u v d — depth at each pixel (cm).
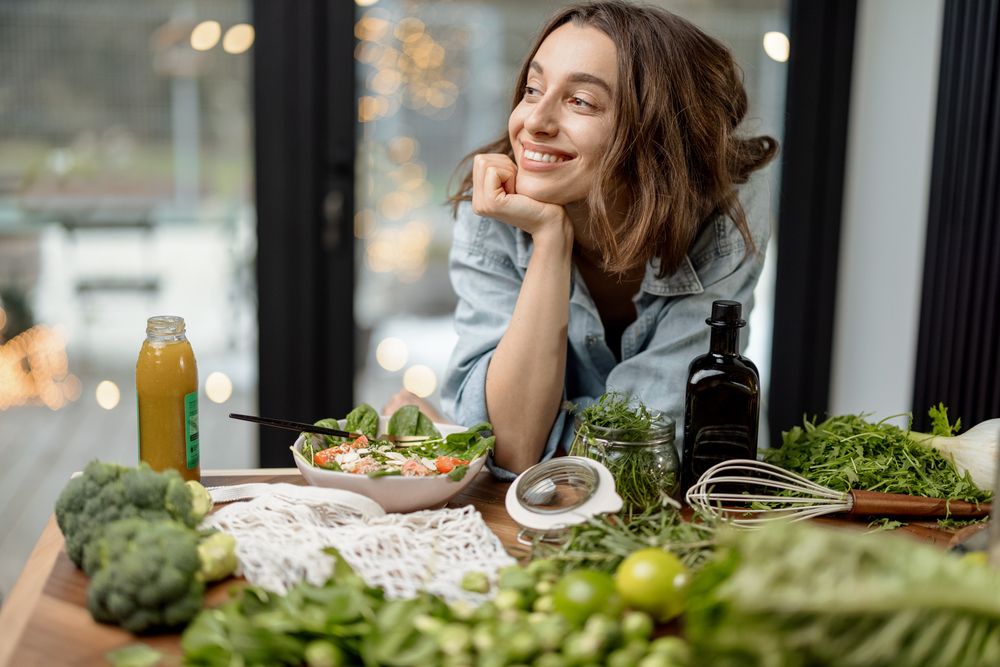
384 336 239
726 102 122
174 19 216
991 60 163
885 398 232
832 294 236
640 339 127
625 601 72
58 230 223
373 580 79
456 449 108
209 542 81
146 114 221
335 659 64
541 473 95
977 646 55
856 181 229
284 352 234
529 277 117
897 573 56
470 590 78
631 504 93
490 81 226
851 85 225
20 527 224
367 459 99
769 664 53
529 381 114
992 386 173
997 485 70
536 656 65
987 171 168
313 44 218
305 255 229
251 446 239
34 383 228
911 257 222
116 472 84
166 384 98
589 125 111
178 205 226
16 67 214
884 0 217
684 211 116
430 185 231
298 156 224
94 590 73
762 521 91
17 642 72
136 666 68
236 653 64
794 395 243
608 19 112
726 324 99
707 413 101
